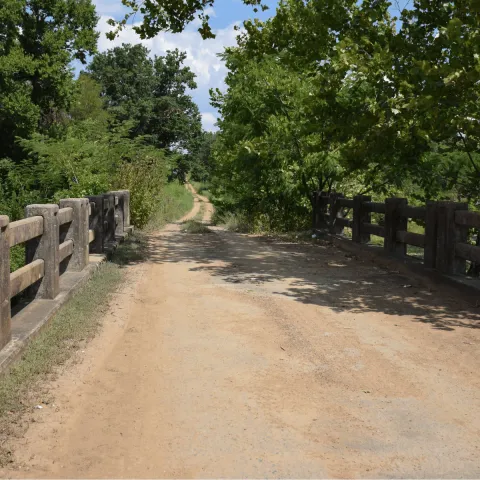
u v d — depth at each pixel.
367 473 3.09
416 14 9.04
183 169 55.44
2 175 20.69
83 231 8.15
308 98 9.05
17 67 29.95
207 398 4.12
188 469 3.12
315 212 16.62
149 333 5.81
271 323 6.20
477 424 3.72
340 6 9.09
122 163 18.83
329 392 4.24
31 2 32.59
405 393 4.24
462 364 4.89
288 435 3.54
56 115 38.53
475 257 7.69
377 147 8.57
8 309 4.65
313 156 15.30
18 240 5.27
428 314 6.65
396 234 10.49
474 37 7.14
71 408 3.91
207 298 7.46
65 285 6.96
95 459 3.22
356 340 5.57
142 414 3.84
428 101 7.30
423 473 3.09
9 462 3.16
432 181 12.02
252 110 17.39
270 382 4.44
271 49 12.23
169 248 12.95
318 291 7.95
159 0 10.73
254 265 10.36
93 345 5.35
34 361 4.60
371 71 8.44
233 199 23.64
